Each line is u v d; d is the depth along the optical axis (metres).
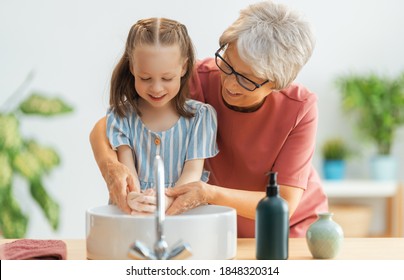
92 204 4.63
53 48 4.60
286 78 1.83
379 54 4.92
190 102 2.03
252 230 2.25
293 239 2.03
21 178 4.59
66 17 4.60
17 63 4.58
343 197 4.92
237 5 4.66
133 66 1.86
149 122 1.99
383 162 4.73
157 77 1.83
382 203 4.92
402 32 4.94
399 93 4.68
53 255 1.66
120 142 1.95
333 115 4.88
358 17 4.89
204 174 2.05
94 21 4.61
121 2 4.61
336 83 4.80
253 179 2.12
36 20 4.59
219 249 1.64
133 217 1.58
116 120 1.97
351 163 4.95
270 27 1.79
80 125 4.62
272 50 1.76
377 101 4.67
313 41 1.86
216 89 2.09
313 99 2.06
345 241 1.96
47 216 4.41
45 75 4.60
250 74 1.81
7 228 4.33
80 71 4.61
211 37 4.64
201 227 1.60
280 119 2.04
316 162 4.89
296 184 2.01
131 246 1.44
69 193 4.61
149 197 1.73
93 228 1.64
